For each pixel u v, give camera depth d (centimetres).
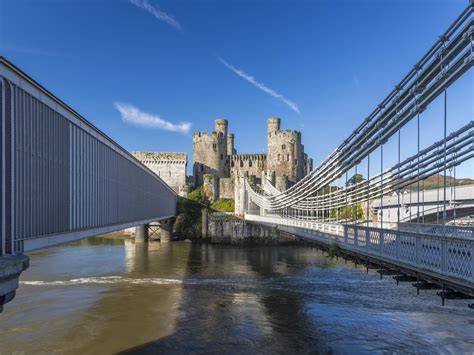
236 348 1612
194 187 8175
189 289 2627
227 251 4809
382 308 2183
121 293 2483
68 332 1772
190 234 6144
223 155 8888
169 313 2072
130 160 2686
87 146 1734
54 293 2452
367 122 1806
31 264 3491
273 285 2780
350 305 2247
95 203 1861
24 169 1098
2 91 955
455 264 895
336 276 3130
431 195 2753
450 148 1214
